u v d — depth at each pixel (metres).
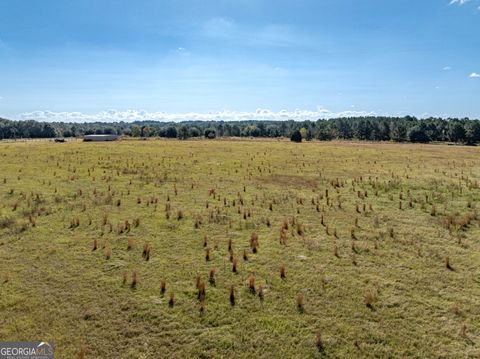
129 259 10.25
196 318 7.49
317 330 7.19
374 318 7.62
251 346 6.71
